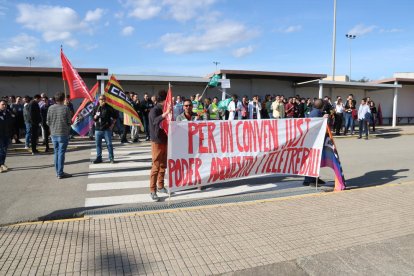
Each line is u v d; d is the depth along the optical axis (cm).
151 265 379
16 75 1814
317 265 379
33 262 384
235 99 1536
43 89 1858
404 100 2689
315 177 727
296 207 577
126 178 813
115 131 1730
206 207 575
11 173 863
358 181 798
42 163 993
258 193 682
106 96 1023
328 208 572
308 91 2356
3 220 532
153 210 584
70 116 811
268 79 2247
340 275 359
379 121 2586
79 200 639
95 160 991
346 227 489
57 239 445
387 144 1484
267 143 676
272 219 521
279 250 416
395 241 441
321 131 701
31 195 670
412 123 2722
